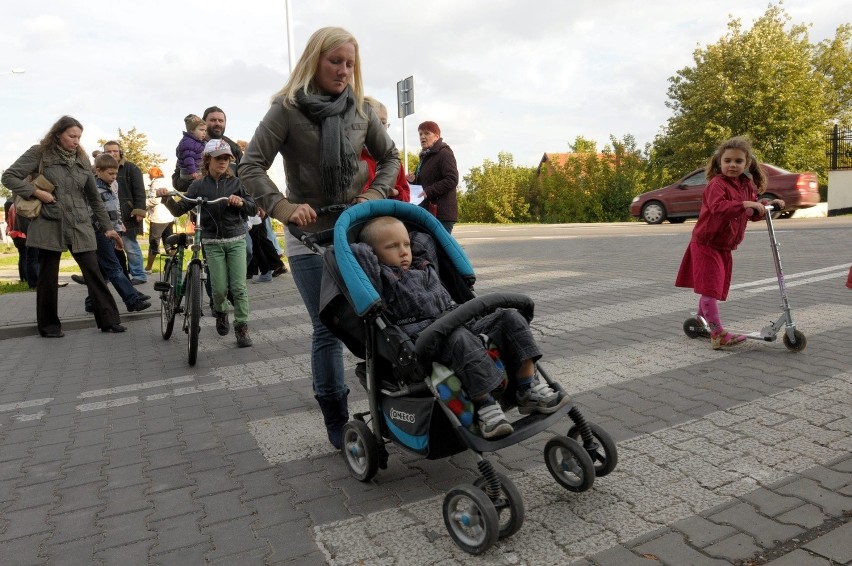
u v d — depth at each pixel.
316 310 3.90
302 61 3.67
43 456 4.26
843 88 51.34
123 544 3.10
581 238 18.42
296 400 5.14
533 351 3.02
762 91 40.28
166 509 3.43
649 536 2.87
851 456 3.50
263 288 10.78
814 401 4.32
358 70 3.86
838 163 27.59
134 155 44.09
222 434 4.48
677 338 6.20
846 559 2.60
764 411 4.21
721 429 3.97
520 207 56.31
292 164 3.77
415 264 3.45
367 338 3.25
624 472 3.49
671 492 3.24
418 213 3.57
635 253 13.63
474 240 20.33
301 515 3.29
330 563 2.83
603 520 3.02
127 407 5.17
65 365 6.64
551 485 3.41
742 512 3.01
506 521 3.02
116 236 8.21
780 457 3.54
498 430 2.81
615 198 44.59
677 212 22.95
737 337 5.59
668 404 4.47
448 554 2.84
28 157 7.61
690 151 43.34
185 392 5.48
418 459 3.86
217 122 9.20
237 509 3.39
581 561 2.72
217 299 6.94
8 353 7.33
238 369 6.10
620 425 4.17
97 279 8.04
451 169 8.03
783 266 10.20
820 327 6.20
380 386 3.40
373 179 4.20
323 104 3.63
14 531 3.28
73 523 3.34
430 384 2.96
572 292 9.01
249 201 6.68
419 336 2.93
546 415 3.00
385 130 4.05
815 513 2.96
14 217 12.89
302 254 3.84
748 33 41.50
